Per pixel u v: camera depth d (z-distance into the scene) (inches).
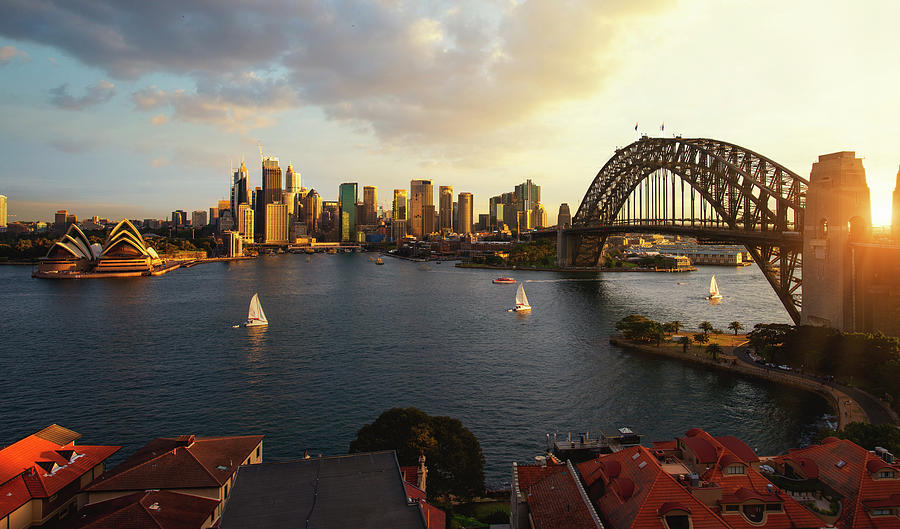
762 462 2055.9
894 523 1606.8
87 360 5201.8
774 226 6038.4
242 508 1409.9
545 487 1732.3
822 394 4057.6
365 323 7367.1
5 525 1946.4
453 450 2559.1
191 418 3631.9
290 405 3895.2
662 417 3683.6
